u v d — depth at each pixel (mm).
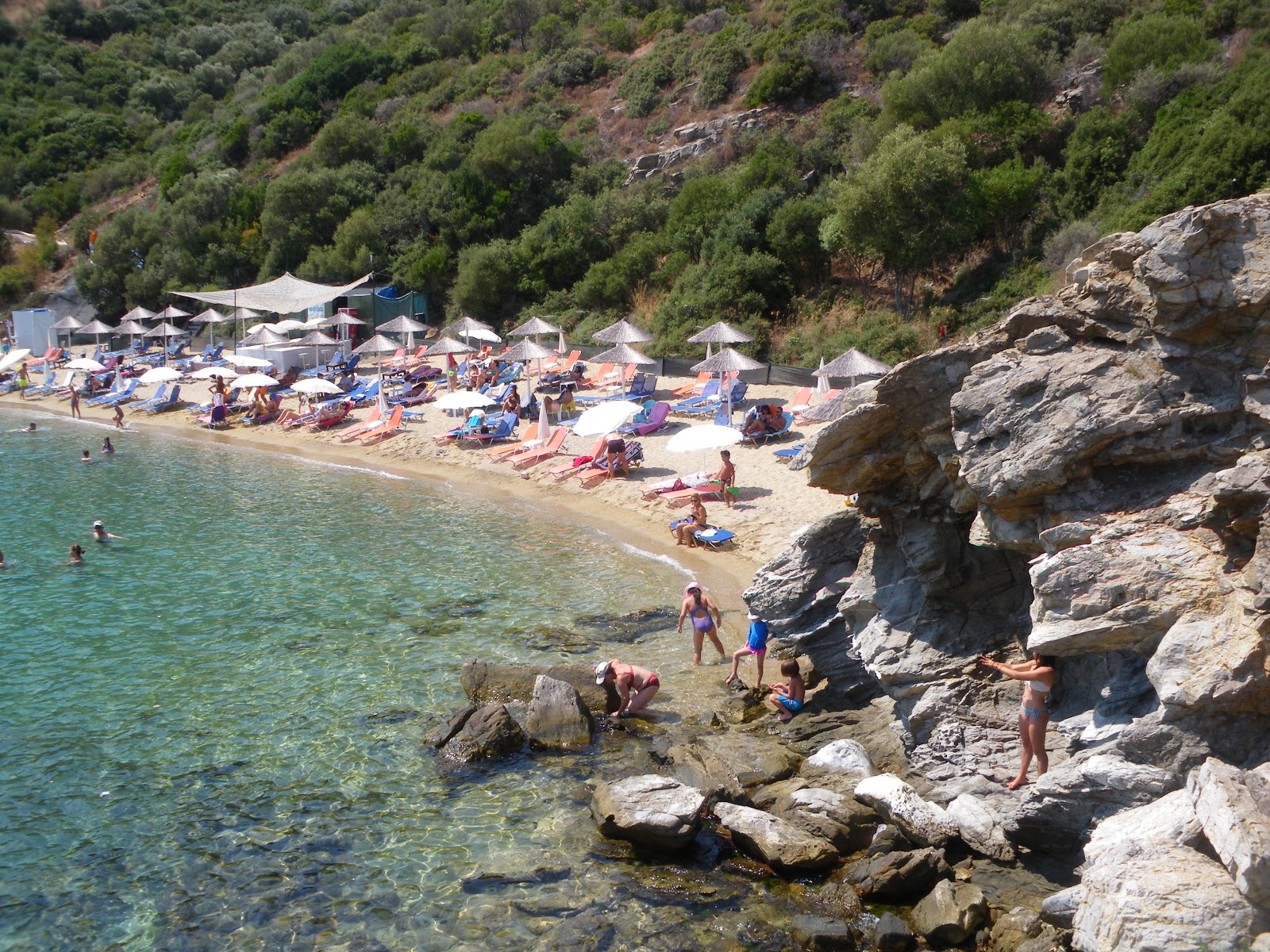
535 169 53844
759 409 26219
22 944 8367
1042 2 45000
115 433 36562
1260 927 6168
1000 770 9766
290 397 39938
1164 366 9086
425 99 66500
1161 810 7477
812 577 13500
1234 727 7832
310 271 54938
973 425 10047
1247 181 28312
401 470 28812
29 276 70125
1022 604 10977
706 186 44156
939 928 7969
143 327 55969
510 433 30125
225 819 10281
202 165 71062
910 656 11164
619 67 62219
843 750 11031
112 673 14070
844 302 37062
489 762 11508
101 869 9414
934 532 11500
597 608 16656
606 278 45125
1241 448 8641
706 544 19875
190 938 8414
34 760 11516
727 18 60531
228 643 15250
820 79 50344
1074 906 7672
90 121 85312
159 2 109062
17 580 18531
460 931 8430
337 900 8906
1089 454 9289
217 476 28562
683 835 9445
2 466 30328
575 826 10102
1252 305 8477
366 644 15148
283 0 111188
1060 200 34562
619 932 8359
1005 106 37469
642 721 12570
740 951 8070
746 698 13133
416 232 55188
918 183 32969
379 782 11031
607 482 24781
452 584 18125
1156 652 8148
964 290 34375
